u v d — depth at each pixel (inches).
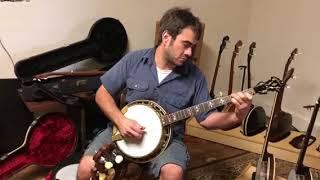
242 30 144.6
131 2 122.0
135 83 78.5
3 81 98.4
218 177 97.6
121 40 119.3
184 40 71.8
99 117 103.8
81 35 116.2
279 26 132.6
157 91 77.8
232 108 75.5
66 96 95.0
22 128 101.9
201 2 134.1
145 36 127.9
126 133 73.5
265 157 86.1
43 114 94.0
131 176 77.5
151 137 73.9
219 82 146.0
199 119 77.4
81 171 74.0
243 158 107.6
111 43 117.0
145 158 73.5
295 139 109.7
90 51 112.3
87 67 117.0
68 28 113.3
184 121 79.2
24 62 98.2
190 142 115.7
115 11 120.2
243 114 71.6
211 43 140.3
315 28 119.4
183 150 76.0
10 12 103.3
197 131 118.1
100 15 117.9
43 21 108.8
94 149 77.1
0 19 102.6
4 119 99.6
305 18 122.6
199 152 109.8
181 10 74.7
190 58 76.9
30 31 107.6
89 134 102.3
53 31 111.1
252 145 110.6
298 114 127.7
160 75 77.9
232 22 141.7
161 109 74.9
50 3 108.6
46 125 92.0
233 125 74.7
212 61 142.3
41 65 101.6
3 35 104.1
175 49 72.9
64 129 94.4
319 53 118.7
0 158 89.2
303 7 123.0
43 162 93.0
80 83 98.9
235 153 110.4
